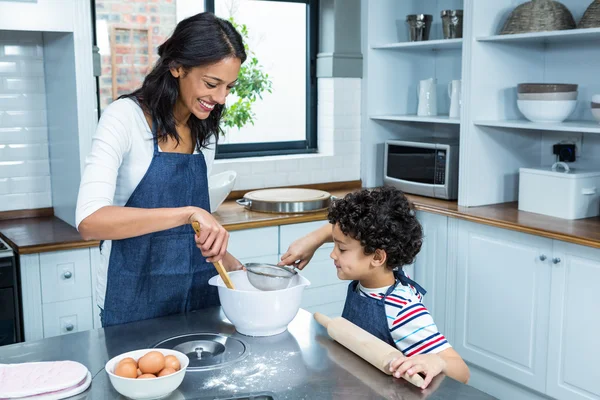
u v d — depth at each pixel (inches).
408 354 61.8
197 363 55.4
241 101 153.3
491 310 125.6
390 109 164.9
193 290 73.6
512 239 119.7
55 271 110.0
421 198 145.6
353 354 57.4
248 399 49.4
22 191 131.5
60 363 53.1
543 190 124.9
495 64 134.2
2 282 105.2
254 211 134.8
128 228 59.7
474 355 130.1
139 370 51.1
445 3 159.8
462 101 134.0
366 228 61.5
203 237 59.5
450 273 133.9
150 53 144.3
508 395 125.7
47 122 132.1
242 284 70.3
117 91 141.6
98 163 63.6
